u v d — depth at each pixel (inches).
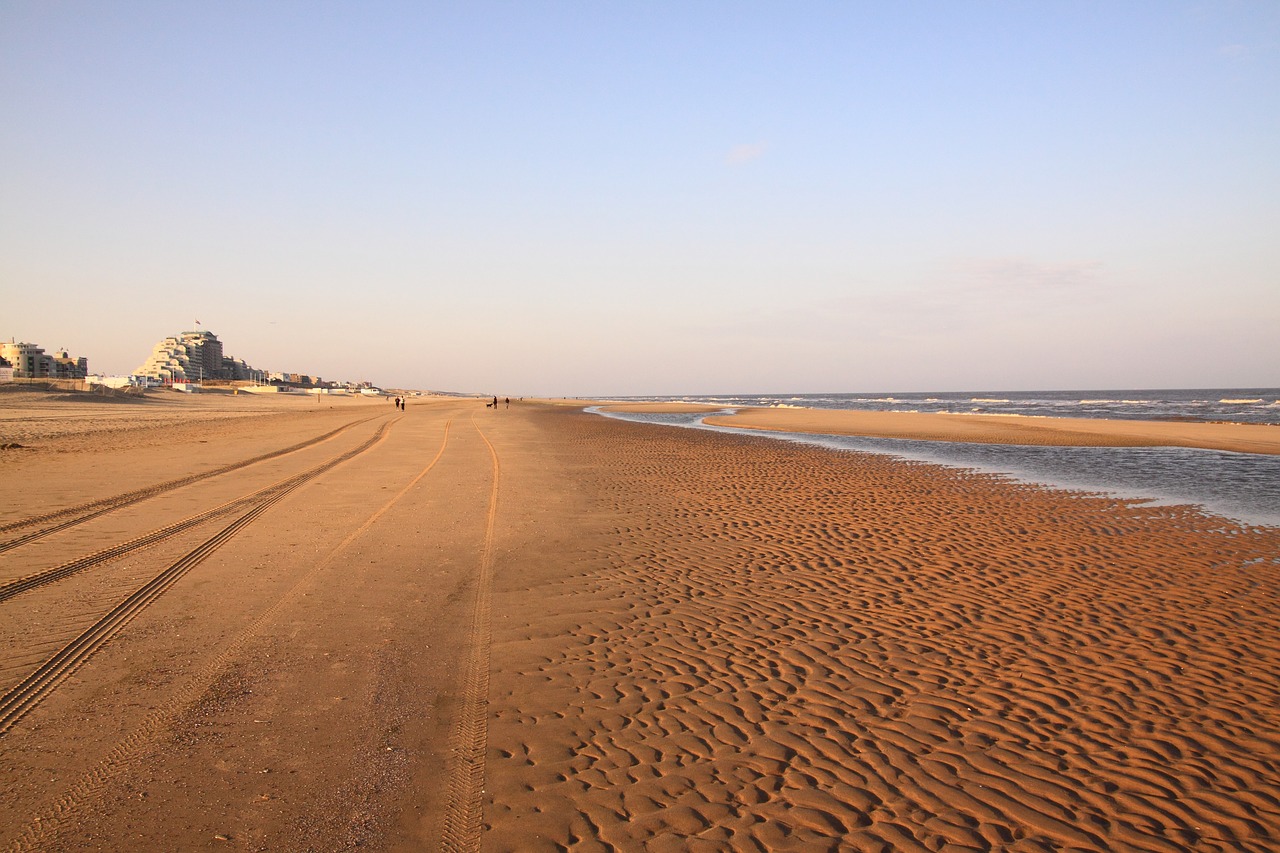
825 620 283.7
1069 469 827.4
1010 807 159.2
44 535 373.4
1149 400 4598.9
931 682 226.5
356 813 146.1
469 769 165.6
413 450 998.4
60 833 134.6
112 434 1113.4
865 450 1078.4
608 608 291.0
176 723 178.9
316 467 734.5
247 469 694.5
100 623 246.2
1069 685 226.2
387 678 213.2
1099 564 378.9
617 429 1638.8
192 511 456.1
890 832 148.6
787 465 845.8
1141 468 841.5
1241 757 183.8
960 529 465.7
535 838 141.2
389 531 419.8
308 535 401.1
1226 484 706.2
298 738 175.0
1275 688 225.9
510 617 275.7
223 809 144.7
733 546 406.0
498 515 484.1
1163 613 298.5
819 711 203.8
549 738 182.5
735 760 175.0
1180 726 200.2
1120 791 167.2
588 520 473.4
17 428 1165.1
